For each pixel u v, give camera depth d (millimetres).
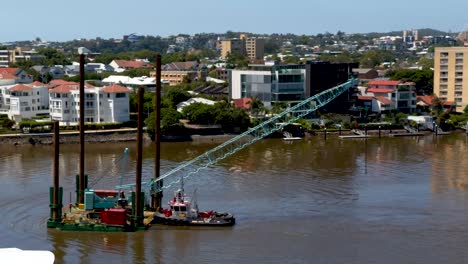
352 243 160625
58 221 170750
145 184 188750
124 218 167625
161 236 165000
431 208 193625
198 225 172875
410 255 152250
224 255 152125
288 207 193875
